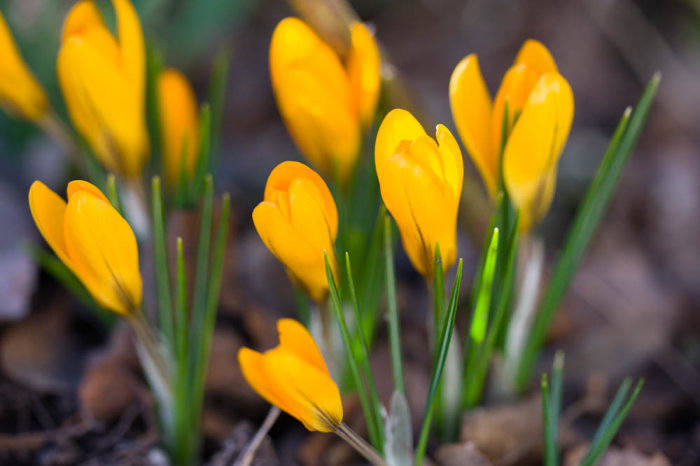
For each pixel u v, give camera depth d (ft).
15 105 1.75
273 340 1.87
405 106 1.84
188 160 1.84
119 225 1.56
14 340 1.85
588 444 1.81
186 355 1.70
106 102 1.68
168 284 1.70
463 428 1.78
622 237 2.26
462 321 1.95
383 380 1.86
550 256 2.17
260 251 1.96
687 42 2.78
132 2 2.07
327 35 1.80
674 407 1.90
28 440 1.78
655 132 2.60
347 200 1.76
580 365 1.95
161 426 1.77
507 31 2.98
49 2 2.11
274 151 2.57
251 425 1.83
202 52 2.75
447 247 1.58
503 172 1.65
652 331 1.98
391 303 1.65
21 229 1.95
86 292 1.80
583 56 2.83
